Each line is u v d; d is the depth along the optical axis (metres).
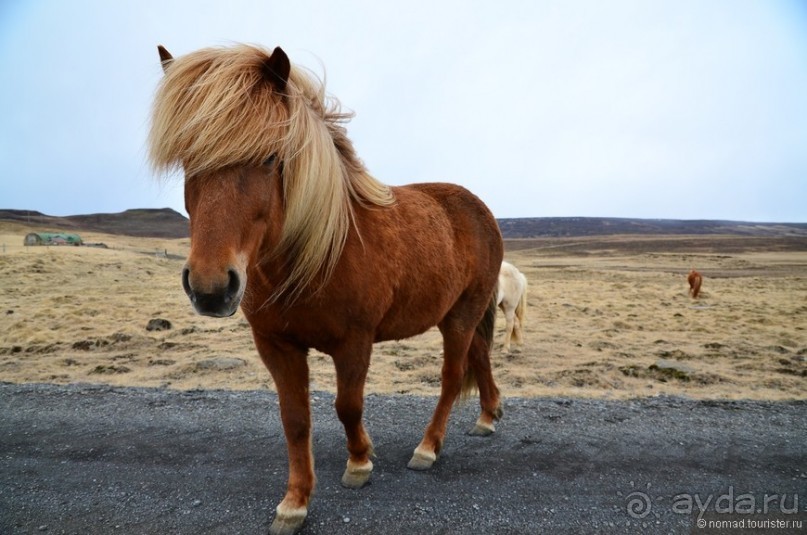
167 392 4.84
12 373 5.87
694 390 5.29
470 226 3.66
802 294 18.05
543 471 3.17
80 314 10.80
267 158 1.97
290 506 2.51
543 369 6.32
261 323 2.42
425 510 2.69
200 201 1.90
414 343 8.09
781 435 3.77
